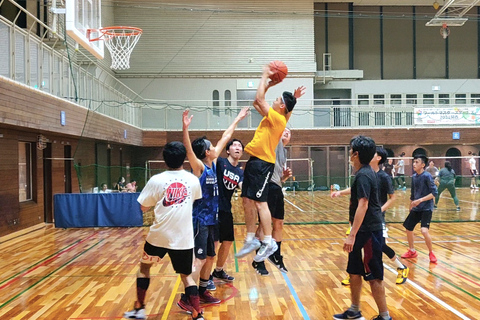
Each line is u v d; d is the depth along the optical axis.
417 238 9.16
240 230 10.52
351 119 21.30
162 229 4.04
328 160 21.56
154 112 20.27
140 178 14.38
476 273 6.21
